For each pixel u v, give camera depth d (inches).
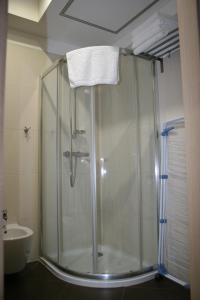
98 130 100.0
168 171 86.1
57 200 94.3
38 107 105.0
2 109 45.8
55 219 94.7
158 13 74.4
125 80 91.9
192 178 33.0
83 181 96.3
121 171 100.6
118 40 109.6
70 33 104.5
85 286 77.2
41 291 74.3
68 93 95.5
